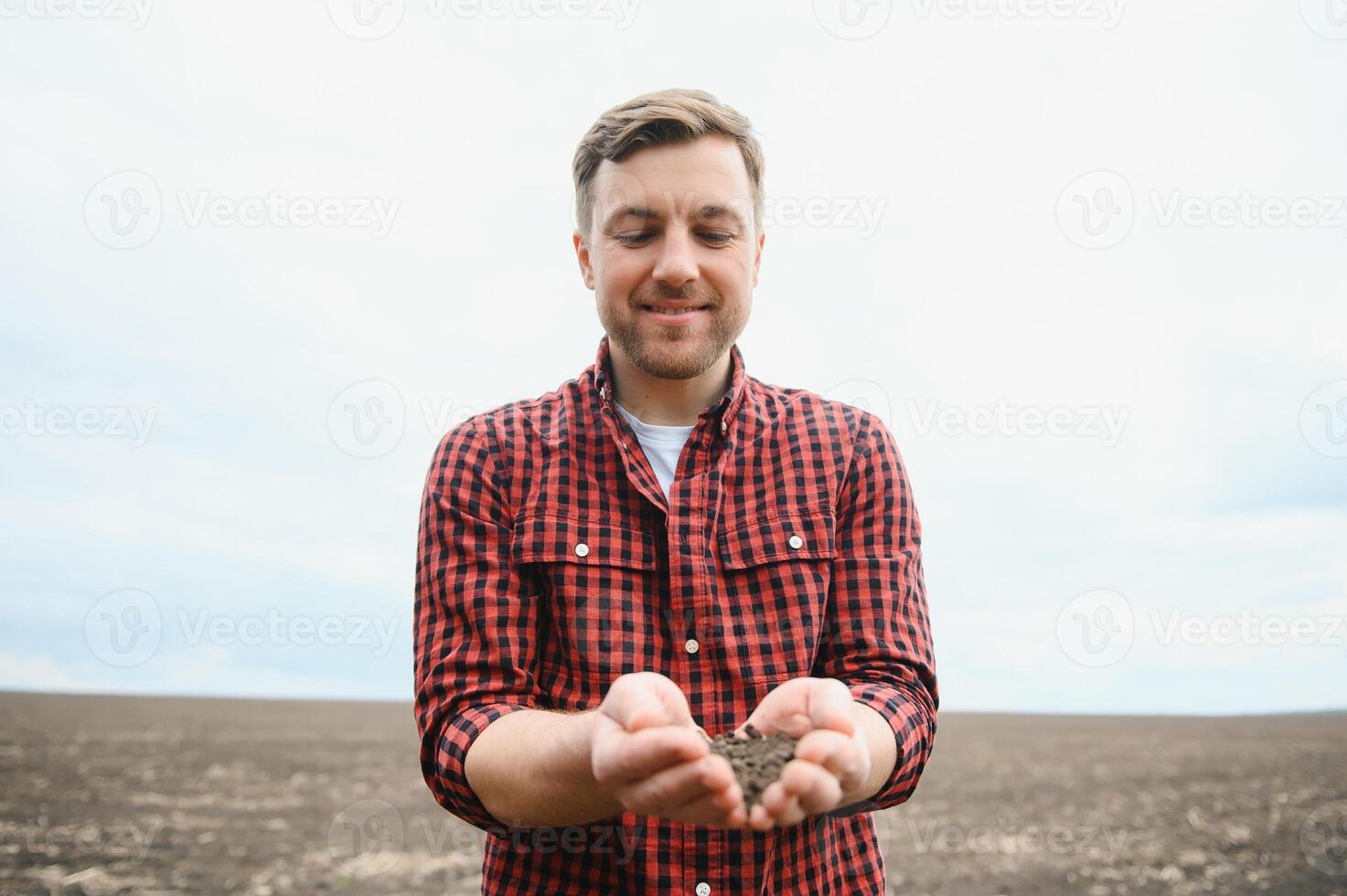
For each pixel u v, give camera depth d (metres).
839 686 1.57
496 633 1.96
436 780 1.91
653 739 1.31
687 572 1.98
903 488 2.22
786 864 1.89
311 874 6.88
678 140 1.99
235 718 20.02
